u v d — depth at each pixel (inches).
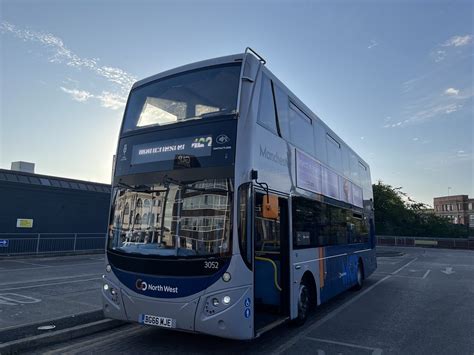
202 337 255.9
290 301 263.1
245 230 207.3
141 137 248.2
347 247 426.3
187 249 209.2
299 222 289.4
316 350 235.6
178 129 235.0
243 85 228.2
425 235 2180.1
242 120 220.7
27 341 222.7
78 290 428.5
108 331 266.7
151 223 224.7
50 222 1013.2
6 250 866.1
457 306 383.6
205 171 216.7
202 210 211.8
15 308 331.3
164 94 254.5
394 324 305.3
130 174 243.3
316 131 354.0
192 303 201.2
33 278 534.9
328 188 370.6
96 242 1074.1
